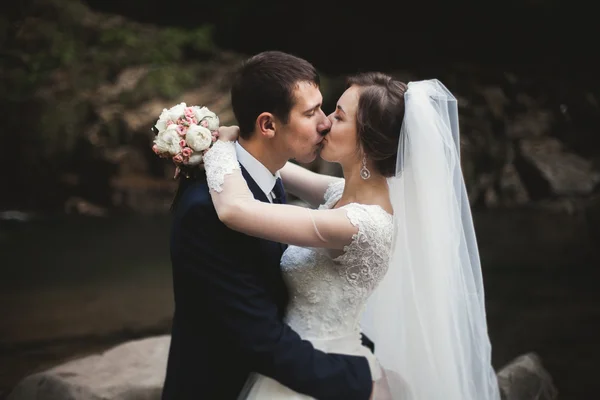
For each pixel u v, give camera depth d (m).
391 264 2.31
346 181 2.26
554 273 6.09
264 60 2.07
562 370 3.92
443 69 11.76
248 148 2.12
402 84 2.21
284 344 1.99
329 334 2.12
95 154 9.45
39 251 7.01
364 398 2.06
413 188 2.17
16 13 10.77
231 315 1.99
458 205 2.26
